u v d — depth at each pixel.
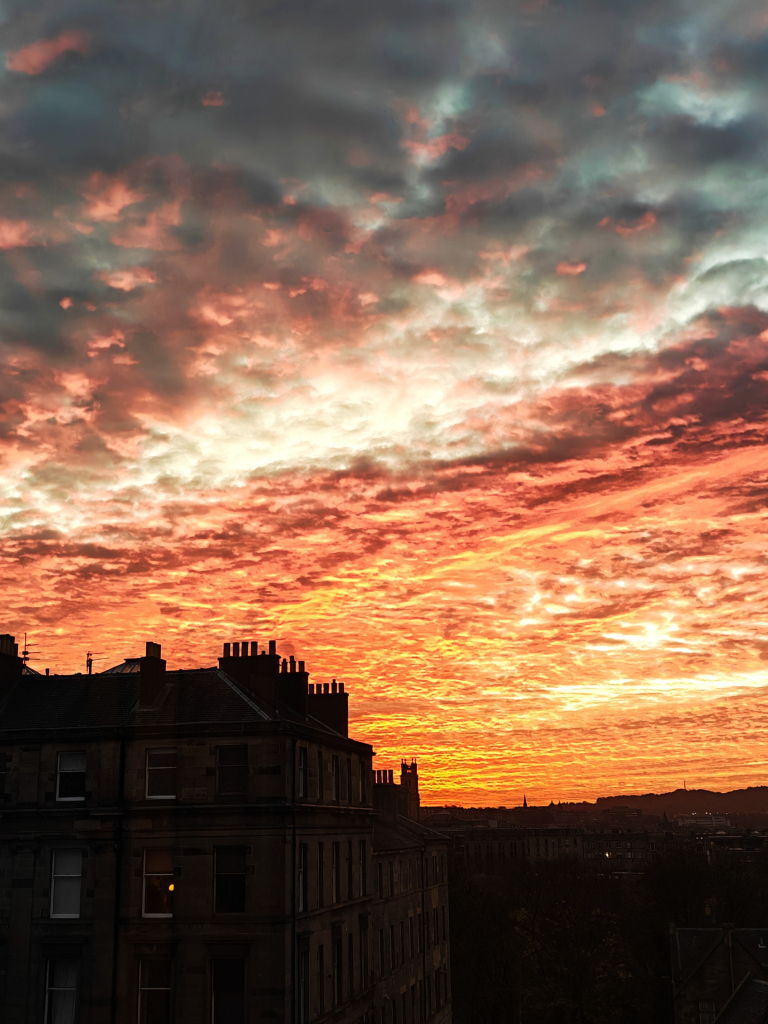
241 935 34.81
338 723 49.31
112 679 40.72
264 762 36.53
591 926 88.44
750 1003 55.53
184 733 37.00
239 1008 34.41
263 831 35.84
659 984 92.38
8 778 37.00
